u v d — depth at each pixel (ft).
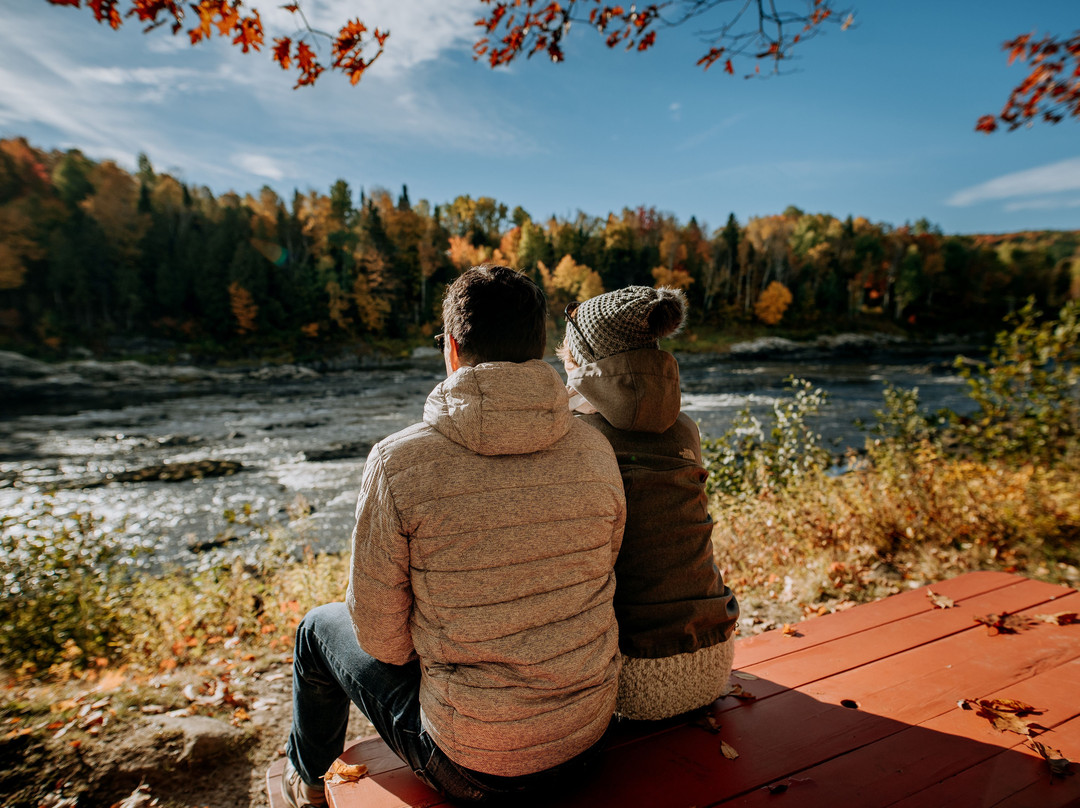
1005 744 4.62
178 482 41.29
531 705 3.52
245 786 7.68
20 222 199.21
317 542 27.20
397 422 69.41
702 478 4.76
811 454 20.52
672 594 4.52
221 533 29.43
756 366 148.56
